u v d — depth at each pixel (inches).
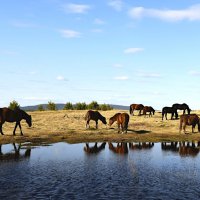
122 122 1502.2
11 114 1325.0
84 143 1268.5
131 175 733.3
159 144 1268.5
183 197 566.9
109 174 740.7
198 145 1250.6
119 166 837.8
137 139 1381.6
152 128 1683.1
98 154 1029.8
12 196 565.9
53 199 549.0
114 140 1348.4
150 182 669.3
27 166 829.8
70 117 2044.8
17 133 1418.6
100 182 664.4
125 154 1034.1
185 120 1541.6
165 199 555.8
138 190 607.2
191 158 967.6
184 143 1301.7
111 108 2920.8
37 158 948.6
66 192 589.3
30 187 621.6
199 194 585.9
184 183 664.4
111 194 580.4
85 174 738.8
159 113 2362.2
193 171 783.1
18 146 1168.2
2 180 676.7
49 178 696.4
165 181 679.7
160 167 829.2
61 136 1400.1
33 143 1242.6
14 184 644.1
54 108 2758.4
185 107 1951.3
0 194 577.9
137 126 1733.5
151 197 565.9
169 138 1418.6
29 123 1373.0
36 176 714.8
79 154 1024.9
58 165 845.8
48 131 1510.8
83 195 571.5
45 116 2069.4
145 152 1077.8
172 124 1798.7
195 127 1716.3
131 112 2212.1
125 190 606.5
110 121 1573.6
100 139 1362.0
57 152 1057.5
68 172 759.1
